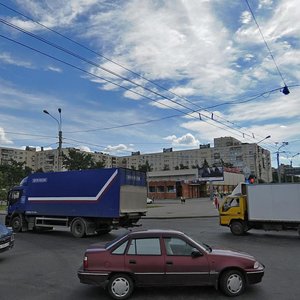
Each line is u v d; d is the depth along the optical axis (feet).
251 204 63.00
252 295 24.18
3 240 38.01
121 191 60.44
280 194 61.41
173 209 140.87
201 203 190.60
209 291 25.21
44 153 344.69
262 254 42.27
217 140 345.72
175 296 24.14
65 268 34.45
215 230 70.28
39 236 63.82
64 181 65.98
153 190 290.56
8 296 24.90
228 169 306.96
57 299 24.07
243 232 63.26
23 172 278.87
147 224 83.61
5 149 355.97
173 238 25.05
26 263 37.19
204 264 24.26
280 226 61.62
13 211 72.79
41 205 68.33
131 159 400.47
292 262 36.88
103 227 63.82
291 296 23.89
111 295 24.11
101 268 24.36
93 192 62.28
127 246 24.84
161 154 386.93
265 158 327.26
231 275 24.20
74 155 257.34
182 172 322.14
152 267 24.27
